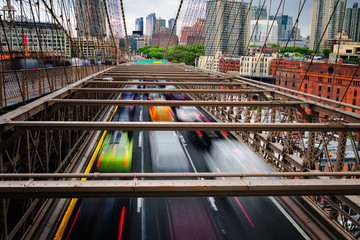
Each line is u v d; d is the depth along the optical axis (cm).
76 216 1381
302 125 1209
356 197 1190
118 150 2295
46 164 1455
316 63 4969
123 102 1730
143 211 1433
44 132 1449
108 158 2127
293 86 5941
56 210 1398
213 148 2370
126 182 687
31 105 1422
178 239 1233
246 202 1533
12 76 1759
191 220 1370
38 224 1266
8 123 1122
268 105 1783
